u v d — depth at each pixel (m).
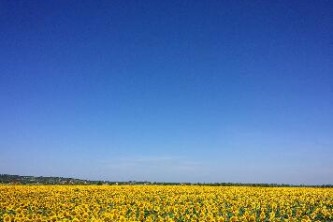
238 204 36.72
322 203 39.41
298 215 31.36
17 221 25.16
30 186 54.34
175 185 63.72
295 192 48.94
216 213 30.98
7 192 46.47
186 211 32.72
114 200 39.53
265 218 30.03
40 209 33.03
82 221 25.61
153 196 44.03
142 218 27.59
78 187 54.38
